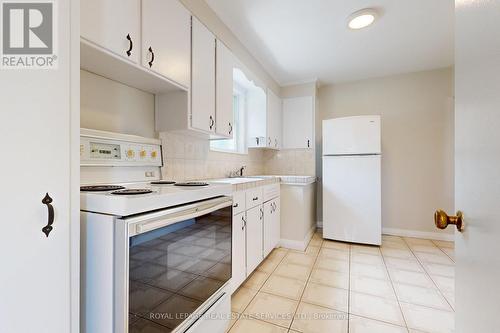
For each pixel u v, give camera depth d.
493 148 0.44
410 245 2.89
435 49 2.57
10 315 0.57
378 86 3.39
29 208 0.60
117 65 1.14
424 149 3.17
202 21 1.72
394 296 1.76
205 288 1.17
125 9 1.09
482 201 0.49
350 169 2.93
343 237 2.96
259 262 2.15
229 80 2.06
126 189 1.05
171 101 1.58
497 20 0.42
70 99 0.69
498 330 0.42
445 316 1.53
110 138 1.28
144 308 0.83
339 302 1.69
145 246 0.83
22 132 0.59
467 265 0.58
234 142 3.07
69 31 0.69
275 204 2.62
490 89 0.45
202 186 1.25
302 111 3.48
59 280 0.66
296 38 2.33
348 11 1.93
